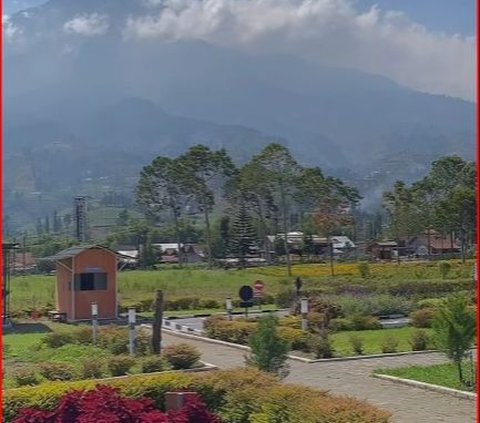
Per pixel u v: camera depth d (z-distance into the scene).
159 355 18.45
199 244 111.94
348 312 30.12
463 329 14.70
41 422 9.94
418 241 97.69
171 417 9.63
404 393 14.53
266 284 49.25
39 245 85.88
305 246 91.44
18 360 19.66
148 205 99.44
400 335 24.56
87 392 10.45
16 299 41.09
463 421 12.07
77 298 33.94
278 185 86.88
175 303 38.44
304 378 16.45
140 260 83.31
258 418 10.48
